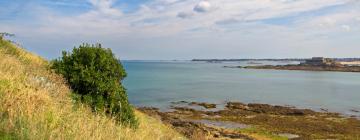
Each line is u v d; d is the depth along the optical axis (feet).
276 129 115.03
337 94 245.45
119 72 47.21
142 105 173.37
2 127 18.58
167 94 225.97
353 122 131.75
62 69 43.91
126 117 40.52
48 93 30.81
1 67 31.78
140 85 289.94
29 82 31.40
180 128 87.86
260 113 150.61
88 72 42.63
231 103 177.99
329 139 102.78
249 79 402.93
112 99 41.83
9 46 49.65
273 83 345.51
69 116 26.13
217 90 260.42
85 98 39.75
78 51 45.19
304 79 415.23
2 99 22.16
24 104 23.02
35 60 53.31
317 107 176.76
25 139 18.42
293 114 149.28
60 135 21.13
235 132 106.42
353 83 353.92
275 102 196.03
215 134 94.79
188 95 222.28
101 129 26.17
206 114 146.30
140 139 30.01
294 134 108.58
